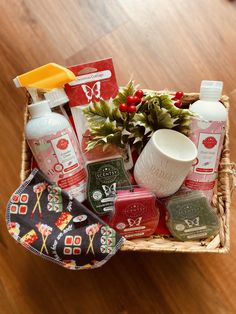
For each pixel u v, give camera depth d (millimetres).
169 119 502
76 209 504
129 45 662
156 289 627
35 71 500
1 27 653
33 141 491
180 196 529
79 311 619
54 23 658
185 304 625
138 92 513
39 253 490
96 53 660
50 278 625
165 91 542
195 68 662
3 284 622
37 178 502
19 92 645
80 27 660
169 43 664
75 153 513
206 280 629
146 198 507
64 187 513
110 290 626
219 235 533
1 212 630
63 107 546
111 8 662
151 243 520
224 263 632
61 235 494
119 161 526
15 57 650
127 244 510
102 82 534
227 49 666
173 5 667
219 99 538
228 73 662
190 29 667
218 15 664
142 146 538
